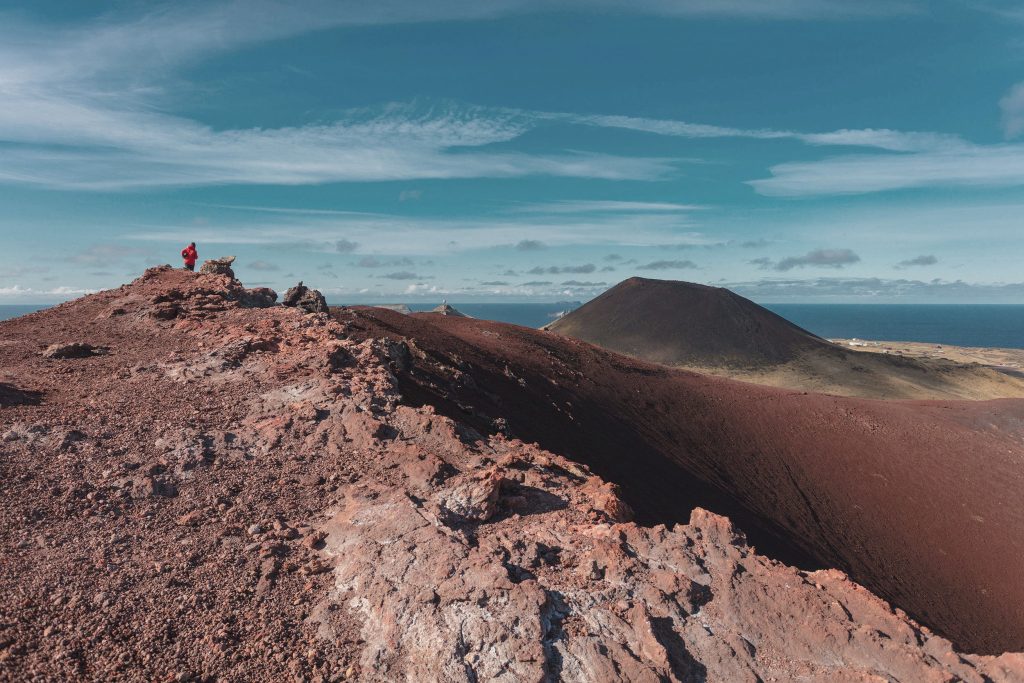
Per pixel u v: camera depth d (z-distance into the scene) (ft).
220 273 106.11
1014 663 27.81
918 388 451.53
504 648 25.81
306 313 86.33
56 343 69.72
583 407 168.14
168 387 56.49
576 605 29.27
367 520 34.94
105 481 38.06
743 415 206.08
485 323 232.53
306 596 29.94
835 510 156.25
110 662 25.13
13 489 35.83
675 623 28.99
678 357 574.56
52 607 27.71
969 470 183.93
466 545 32.24
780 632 29.01
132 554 31.78
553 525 36.11
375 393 57.31
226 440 45.83
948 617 120.78
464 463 45.24
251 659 25.84
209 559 31.96
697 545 34.73
